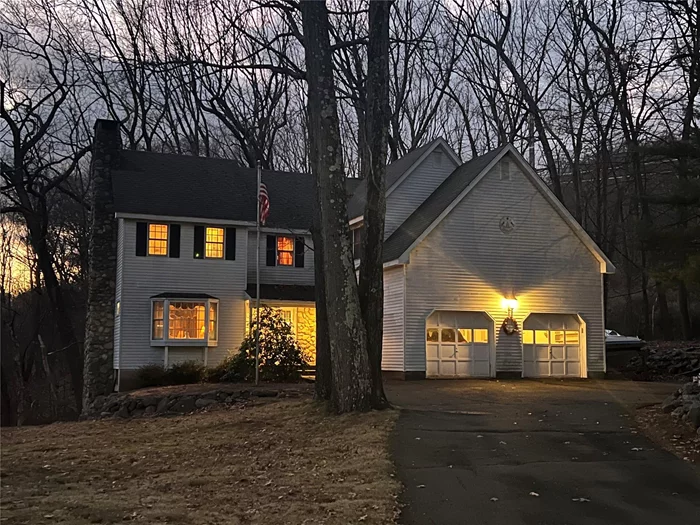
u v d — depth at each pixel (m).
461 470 9.86
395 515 7.92
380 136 14.85
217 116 38.38
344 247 14.32
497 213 24.33
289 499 8.56
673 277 16.73
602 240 37.38
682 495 8.73
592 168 41.06
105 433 15.75
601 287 25.38
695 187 18.75
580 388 19.83
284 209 29.69
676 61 28.94
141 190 27.59
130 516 7.88
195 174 29.89
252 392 19.14
